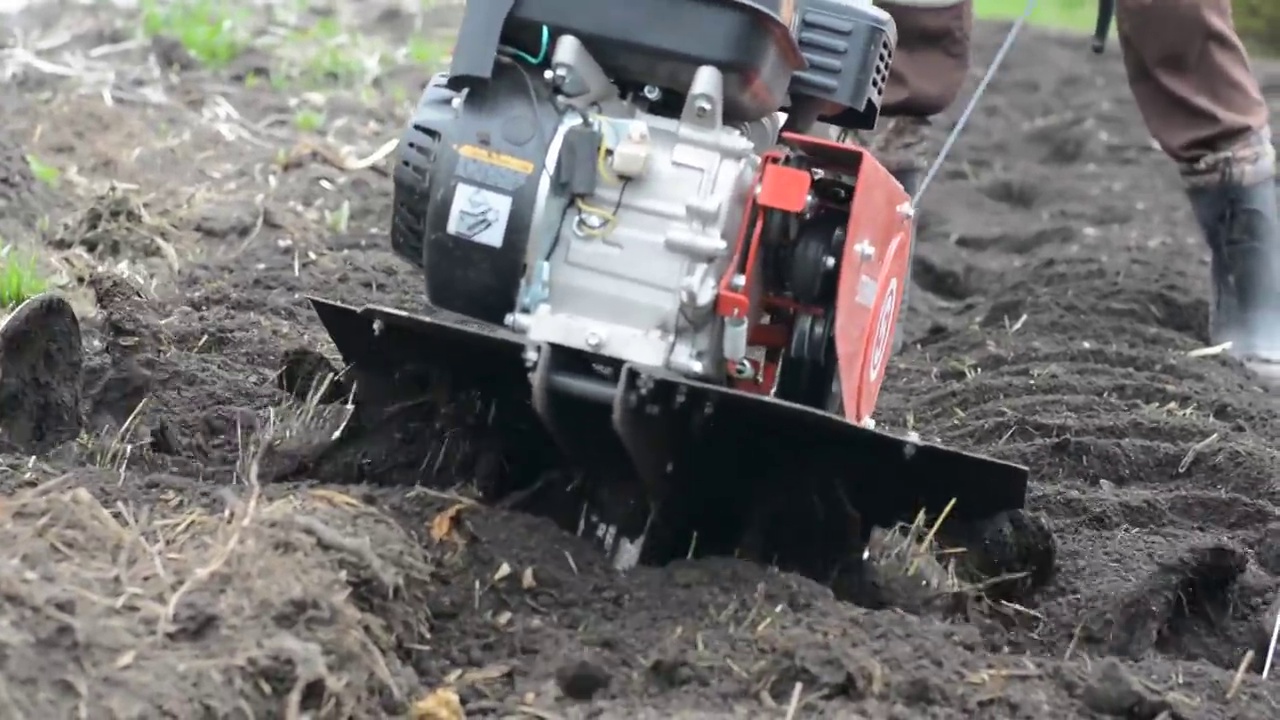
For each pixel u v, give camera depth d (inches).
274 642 309.9
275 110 1016.9
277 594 322.3
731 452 382.6
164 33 1130.7
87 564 321.1
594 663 350.6
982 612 419.5
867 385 416.5
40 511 336.8
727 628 366.6
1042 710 352.2
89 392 487.2
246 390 523.8
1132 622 426.9
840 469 384.2
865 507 396.5
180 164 876.6
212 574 324.2
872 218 398.0
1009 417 617.3
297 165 899.4
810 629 364.8
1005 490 382.3
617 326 388.2
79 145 871.1
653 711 332.2
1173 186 1193.4
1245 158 703.1
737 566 389.1
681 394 361.4
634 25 386.9
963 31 668.1
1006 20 1743.4
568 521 411.2
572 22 389.7
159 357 546.6
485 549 385.1
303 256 748.6
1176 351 743.7
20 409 437.4
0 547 318.3
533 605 377.1
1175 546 470.3
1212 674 386.9
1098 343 761.6
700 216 385.4
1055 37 1644.9
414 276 741.3
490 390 402.9
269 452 434.9
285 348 589.3
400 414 421.4
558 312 393.1
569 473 414.3
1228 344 739.4
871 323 408.2
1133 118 1362.0
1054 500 525.0
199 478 434.9
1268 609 446.9
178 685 293.1
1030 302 818.2
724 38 384.8
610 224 390.0
